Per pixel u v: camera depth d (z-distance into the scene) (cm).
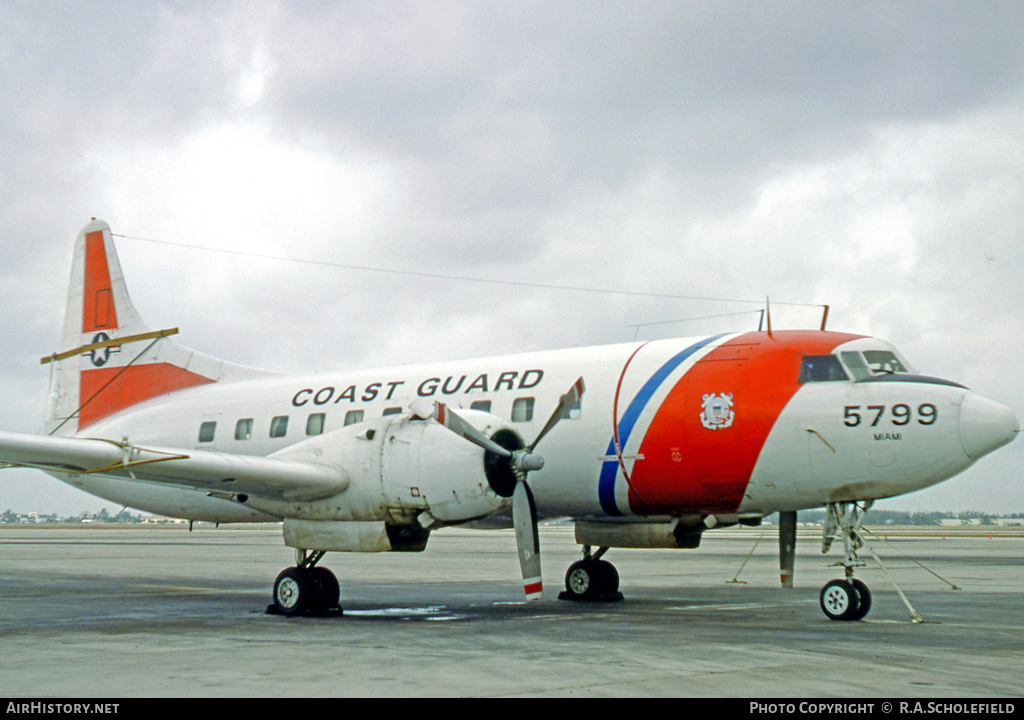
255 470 1178
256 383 1775
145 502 1814
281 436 1641
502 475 1242
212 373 1873
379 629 1127
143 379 1955
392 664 842
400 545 1284
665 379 1327
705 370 1304
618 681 755
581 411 1376
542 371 1448
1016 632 1098
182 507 1766
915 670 810
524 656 889
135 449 1166
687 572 2419
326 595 1318
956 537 6662
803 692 712
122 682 760
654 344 1408
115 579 2161
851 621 1219
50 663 864
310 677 777
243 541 5434
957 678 771
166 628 1154
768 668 819
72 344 2073
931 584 2017
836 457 1210
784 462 1238
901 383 1208
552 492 1402
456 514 1197
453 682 752
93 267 2086
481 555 3472
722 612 1351
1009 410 1175
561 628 1132
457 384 1505
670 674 787
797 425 1230
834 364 1248
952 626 1165
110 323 2028
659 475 1312
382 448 1236
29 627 1177
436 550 4003
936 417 1170
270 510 1327
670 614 1317
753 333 1353
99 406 2000
